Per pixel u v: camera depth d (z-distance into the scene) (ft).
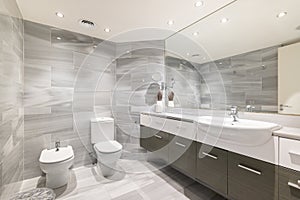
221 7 5.22
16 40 5.03
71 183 5.73
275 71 4.55
